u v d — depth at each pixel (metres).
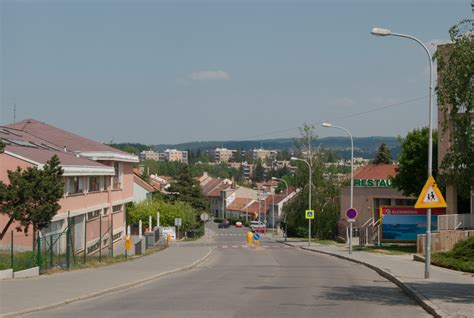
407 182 51.84
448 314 11.84
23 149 33.19
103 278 20.62
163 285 19.53
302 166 69.00
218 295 16.14
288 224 69.62
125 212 59.19
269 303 14.30
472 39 14.23
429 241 20.27
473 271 23.56
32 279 19.64
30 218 23.64
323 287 18.83
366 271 26.56
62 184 24.91
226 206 166.12
